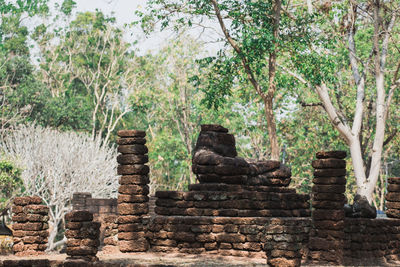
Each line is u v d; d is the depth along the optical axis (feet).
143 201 46.70
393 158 149.69
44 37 171.12
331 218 42.88
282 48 72.18
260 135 126.11
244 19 71.15
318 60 71.51
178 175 164.86
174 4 72.90
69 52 169.58
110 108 175.42
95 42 172.45
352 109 103.50
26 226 45.96
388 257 49.14
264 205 46.80
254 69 76.02
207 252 43.88
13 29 154.92
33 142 103.71
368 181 75.15
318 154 44.29
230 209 45.98
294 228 37.27
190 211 46.62
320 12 79.30
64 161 100.48
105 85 161.58
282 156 142.10
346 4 80.43
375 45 73.26
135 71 165.07
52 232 97.60
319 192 43.62
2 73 136.15
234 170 47.50
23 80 143.74
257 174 49.96
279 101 115.96
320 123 115.65
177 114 142.20
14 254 45.75
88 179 102.53
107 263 36.70
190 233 44.60
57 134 111.24
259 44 67.36
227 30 72.84
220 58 77.66
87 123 155.12
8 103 134.21
